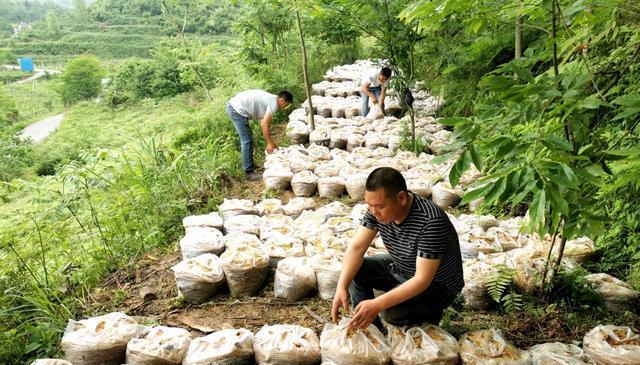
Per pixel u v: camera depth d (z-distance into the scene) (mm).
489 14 2816
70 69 30859
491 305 3416
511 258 3732
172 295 3895
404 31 6234
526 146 2248
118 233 4816
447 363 2707
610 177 3385
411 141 7031
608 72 2996
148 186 5648
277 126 9406
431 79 7977
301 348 2857
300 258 3855
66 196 4852
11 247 4078
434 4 2459
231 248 4000
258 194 6113
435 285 2713
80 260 4438
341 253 3938
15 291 3852
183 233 5066
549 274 3422
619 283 3414
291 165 6277
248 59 11664
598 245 3969
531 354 2738
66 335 2975
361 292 3041
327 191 5746
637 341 2645
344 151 7141
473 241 4047
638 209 3699
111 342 2930
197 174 6254
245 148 6531
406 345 2756
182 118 9383
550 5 2588
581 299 3350
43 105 30969
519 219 4539
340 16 6566
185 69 12219
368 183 2439
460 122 2322
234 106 6395
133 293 3977
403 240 2611
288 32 12891
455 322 3262
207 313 3625
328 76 12828
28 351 3240
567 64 3512
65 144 14305
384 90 8453
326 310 3580
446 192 5246
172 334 3004
